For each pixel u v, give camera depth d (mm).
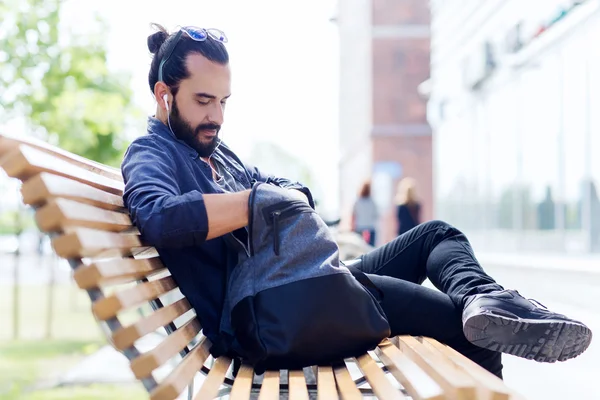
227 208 2602
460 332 2957
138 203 2549
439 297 2975
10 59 12266
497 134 19656
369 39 37094
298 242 2697
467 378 1931
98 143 14766
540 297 11102
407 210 16781
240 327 2678
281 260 2689
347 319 2658
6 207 13375
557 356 2633
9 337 13664
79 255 1945
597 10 12438
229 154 3438
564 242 14555
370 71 36875
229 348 2791
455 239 3281
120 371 9078
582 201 13633
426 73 36656
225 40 3055
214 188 3002
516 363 7402
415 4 36938
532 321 2578
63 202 1906
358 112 43719
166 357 2143
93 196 2254
